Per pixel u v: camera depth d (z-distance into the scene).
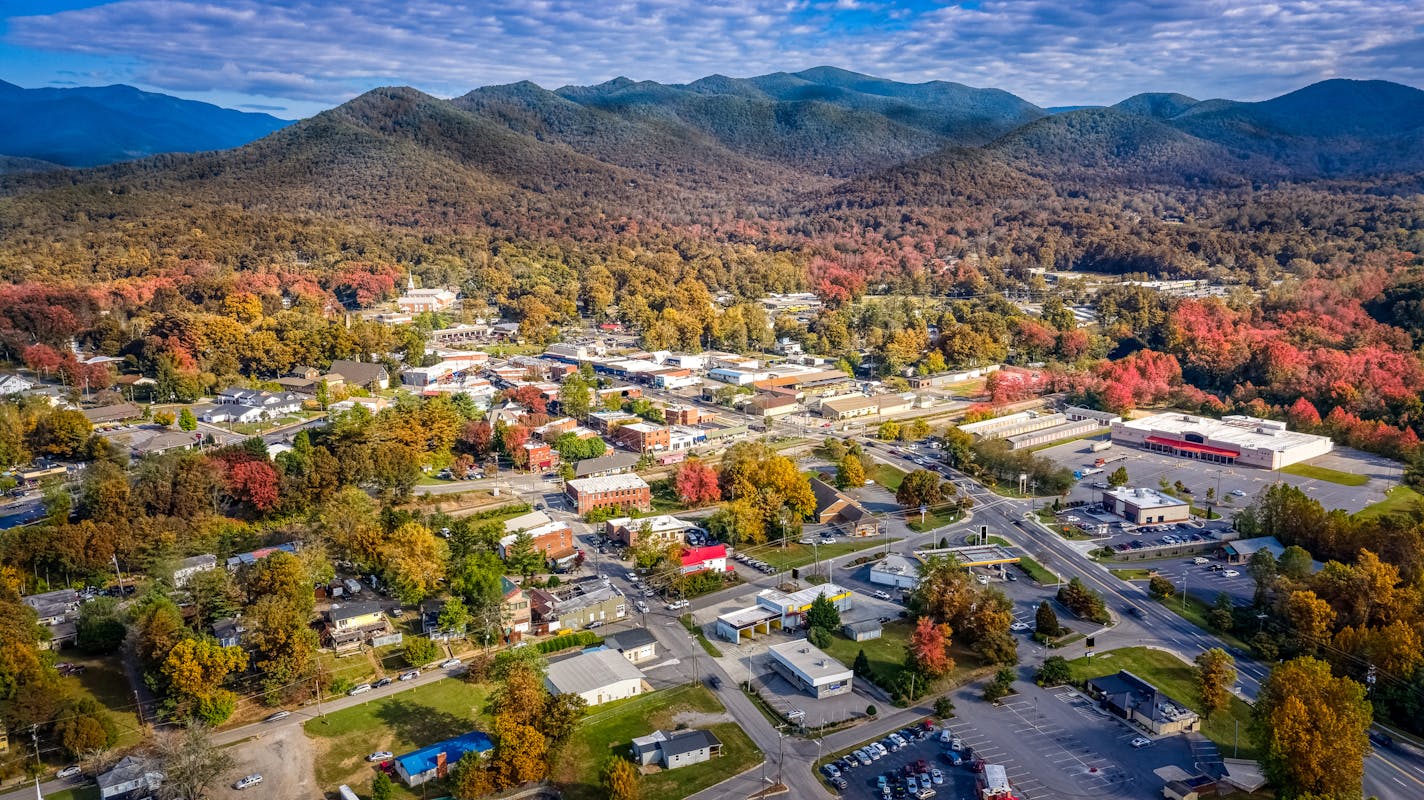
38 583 182.62
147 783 126.62
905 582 195.12
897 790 127.69
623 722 145.50
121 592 183.75
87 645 159.88
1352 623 167.50
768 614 178.00
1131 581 199.88
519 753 128.00
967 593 173.88
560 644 168.25
